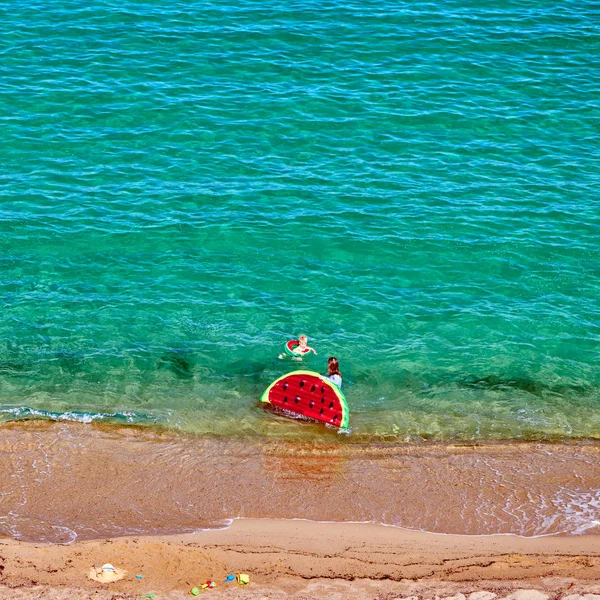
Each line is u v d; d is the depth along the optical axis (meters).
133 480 30.52
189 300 40.97
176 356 37.72
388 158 51.81
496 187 49.66
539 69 61.28
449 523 28.97
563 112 56.94
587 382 37.31
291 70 59.62
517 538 28.27
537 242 45.66
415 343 39.03
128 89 56.53
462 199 48.56
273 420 34.47
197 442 32.94
